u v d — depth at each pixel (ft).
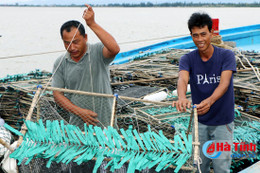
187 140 5.96
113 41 8.50
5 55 59.52
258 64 17.02
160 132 6.17
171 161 5.47
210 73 7.88
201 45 7.42
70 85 9.36
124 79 17.20
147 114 11.94
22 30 119.44
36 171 6.15
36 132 6.14
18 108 13.08
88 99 9.23
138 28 115.85
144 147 5.84
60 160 5.69
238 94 13.80
